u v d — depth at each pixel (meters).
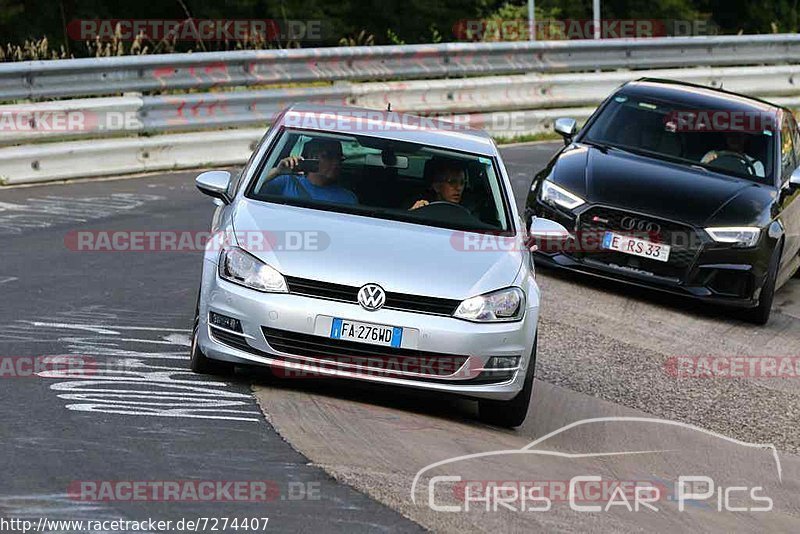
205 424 21.97
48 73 48.94
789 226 40.56
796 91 81.69
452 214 26.83
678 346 35.66
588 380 30.98
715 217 38.34
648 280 38.50
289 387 25.42
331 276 23.94
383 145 28.03
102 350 26.73
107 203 44.84
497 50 67.19
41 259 35.59
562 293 39.47
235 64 55.84
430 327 23.84
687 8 144.88
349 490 19.42
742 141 41.88
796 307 42.75
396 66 63.09
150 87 52.59
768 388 32.56
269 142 28.12
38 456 19.30
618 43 72.75
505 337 24.36
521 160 60.19
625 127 42.44
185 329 29.59
